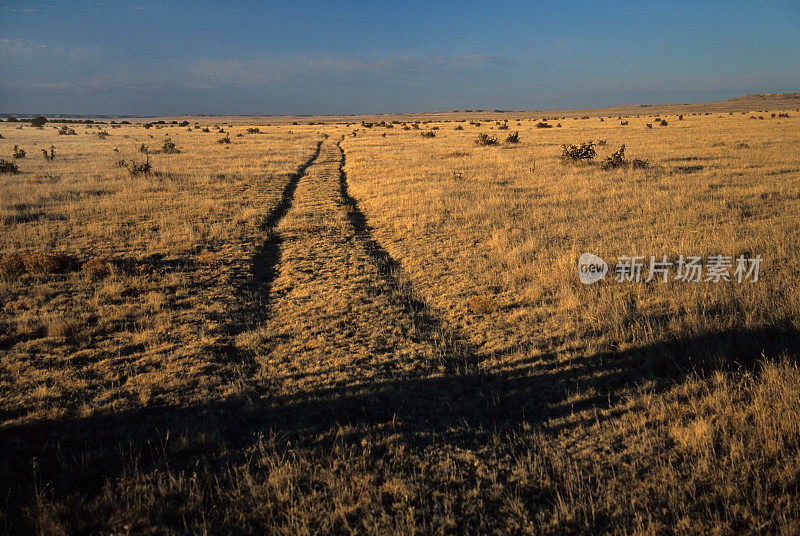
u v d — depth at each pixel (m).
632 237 11.33
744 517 3.34
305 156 36.62
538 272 9.14
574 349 6.22
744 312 6.51
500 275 9.30
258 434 4.65
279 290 9.25
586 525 3.36
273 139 57.75
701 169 22.48
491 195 17.30
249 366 6.12
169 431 4.67
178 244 12.12
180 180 23.22
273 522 3.50
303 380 5.71
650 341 6.03
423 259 10.79
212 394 5.42
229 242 12.64
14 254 10.54
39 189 19.48
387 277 9.87
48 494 3.71
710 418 4.45
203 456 4.27
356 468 4.06
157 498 3.70
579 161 26.02
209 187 21.67
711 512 3.41
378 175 25.12
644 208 14.12
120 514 3.50
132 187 20.81
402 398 5.31
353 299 8.45
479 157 30.98
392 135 63.41
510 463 4.16
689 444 4.15
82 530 3.40
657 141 39.69
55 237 12.74
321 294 8.82
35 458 4.11
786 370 4.89
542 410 5.01
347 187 23.17
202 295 8.70
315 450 4.32
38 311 7.78
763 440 4.08
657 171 21.77
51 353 6.33
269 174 26.20
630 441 4.32
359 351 6.48
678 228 11.86
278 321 7.71
